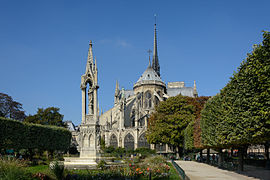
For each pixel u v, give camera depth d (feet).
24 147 137.90
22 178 53.42
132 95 450.30
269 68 70.79
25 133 139.03
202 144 146.61
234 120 91.86
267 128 74.38
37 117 244.22
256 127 76.23
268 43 73.77
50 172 63.41
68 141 168.04
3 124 128.77
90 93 108.06
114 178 74.43
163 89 420.77
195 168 133.39
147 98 406.82
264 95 72.69
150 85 407.85
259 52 75.87
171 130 233.55
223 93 116.57
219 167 136.56
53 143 155.53
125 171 79.00
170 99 253.65
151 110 380.78
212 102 128.88
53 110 248.32
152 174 79.77
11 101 263.08
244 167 143.54
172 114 250.16
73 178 67.82
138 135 344.28
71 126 432.66
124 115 401.29
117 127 373.40
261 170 122.62
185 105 250.78
